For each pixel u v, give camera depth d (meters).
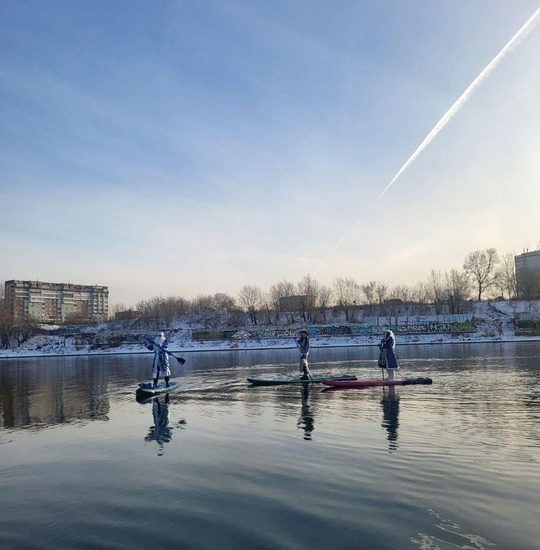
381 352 16.41
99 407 12.92
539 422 9.05
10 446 8.58
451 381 15.78
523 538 4.29
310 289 83.56
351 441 7.92
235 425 9.65
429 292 78.44
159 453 7.66
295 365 25.67
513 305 67.38
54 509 5.43
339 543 4.29
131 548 4.38
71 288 164.62
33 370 29.59
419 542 4.26
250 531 4.62
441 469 6.29
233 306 89.94
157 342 15.96
